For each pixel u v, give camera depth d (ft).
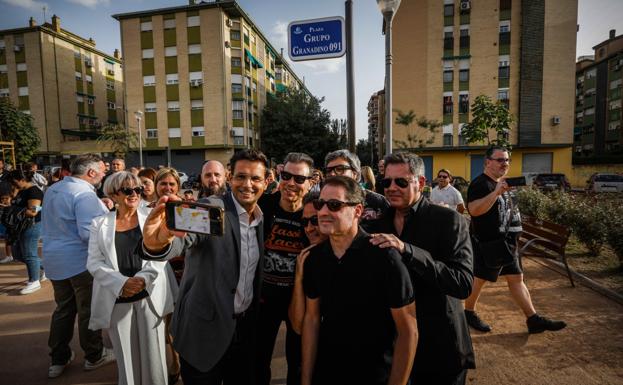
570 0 84.99
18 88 110.63
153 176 14.29
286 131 110.93
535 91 86.43
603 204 21.80
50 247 9.52
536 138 87.10
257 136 114.32
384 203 9.89
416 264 5.31
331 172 9.66
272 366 10.33
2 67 110.83
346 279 5.38
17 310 14.28
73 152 110.11
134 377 7.93
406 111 91.56
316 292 5.96
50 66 111.24
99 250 8.01
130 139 100.53
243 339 6.91
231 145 100.01
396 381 5.07
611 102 127.75
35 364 10.39
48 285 17.28
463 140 89.10
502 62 87.10
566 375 9.14
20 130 87.10
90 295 9.82
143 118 101.35
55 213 9.53
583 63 142.61
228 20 98.84
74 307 9.94
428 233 6.16
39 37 108.47
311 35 14.83
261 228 6.96
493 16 86.69
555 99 86.38
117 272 7.82
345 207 5.24
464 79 88.69
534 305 13.32
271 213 7.91
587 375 9.11
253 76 110.93
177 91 99.09
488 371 9.44
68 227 9.55
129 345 7.84
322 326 5.70
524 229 18.11
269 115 115.65
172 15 97.30
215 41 96.12
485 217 10.78
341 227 5.26
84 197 9.70
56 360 9.74
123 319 7.77
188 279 6.50
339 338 5.45
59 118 113.80
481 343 10.85
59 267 9.40
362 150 181.06
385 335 5.49
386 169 6.44
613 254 20.20
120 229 8.31
